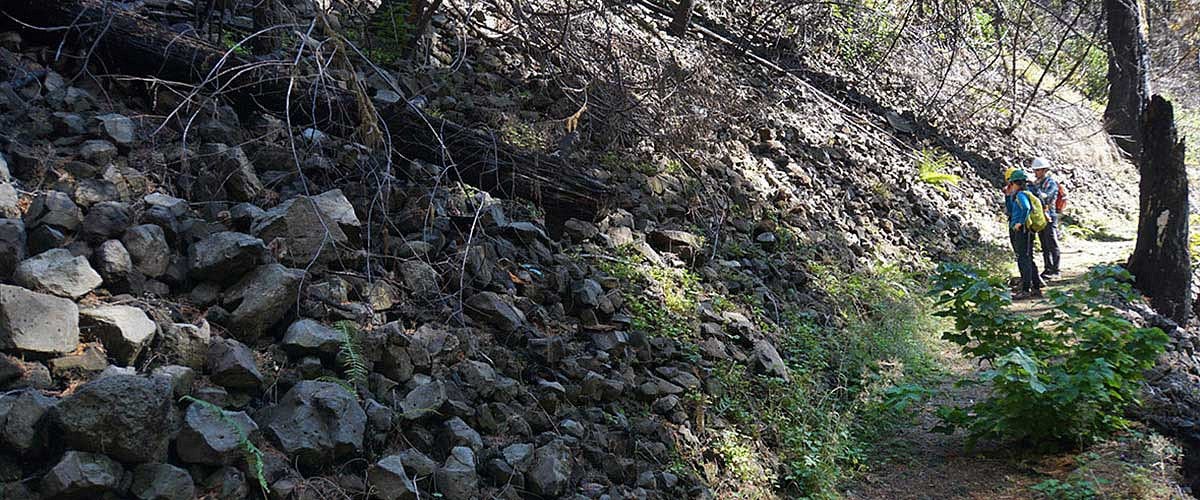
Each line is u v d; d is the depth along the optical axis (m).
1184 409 6.68
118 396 3.03
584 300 5.61
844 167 11.79
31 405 3.01
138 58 4.88
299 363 3.88
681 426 5.30
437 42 7.81
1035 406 6.07
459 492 3.82
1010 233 11.11
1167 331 8.99
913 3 9.95
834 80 13.80
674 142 8.41
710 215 8.23
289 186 4.80
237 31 6.14
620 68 8.22
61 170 4.11
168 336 3.57
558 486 4.17
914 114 15.07
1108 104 20.14
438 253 5.09
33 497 2.90
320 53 5.24
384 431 3.86
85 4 4.84
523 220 6.04
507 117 7.21
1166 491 5.39
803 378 6.59
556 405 4.73
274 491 3.32
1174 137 10.88
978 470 6.05
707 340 6.26
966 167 14.95
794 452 5.75
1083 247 14.22
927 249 11.46
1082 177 17.48
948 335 6.52
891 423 6.86
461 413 4.23
